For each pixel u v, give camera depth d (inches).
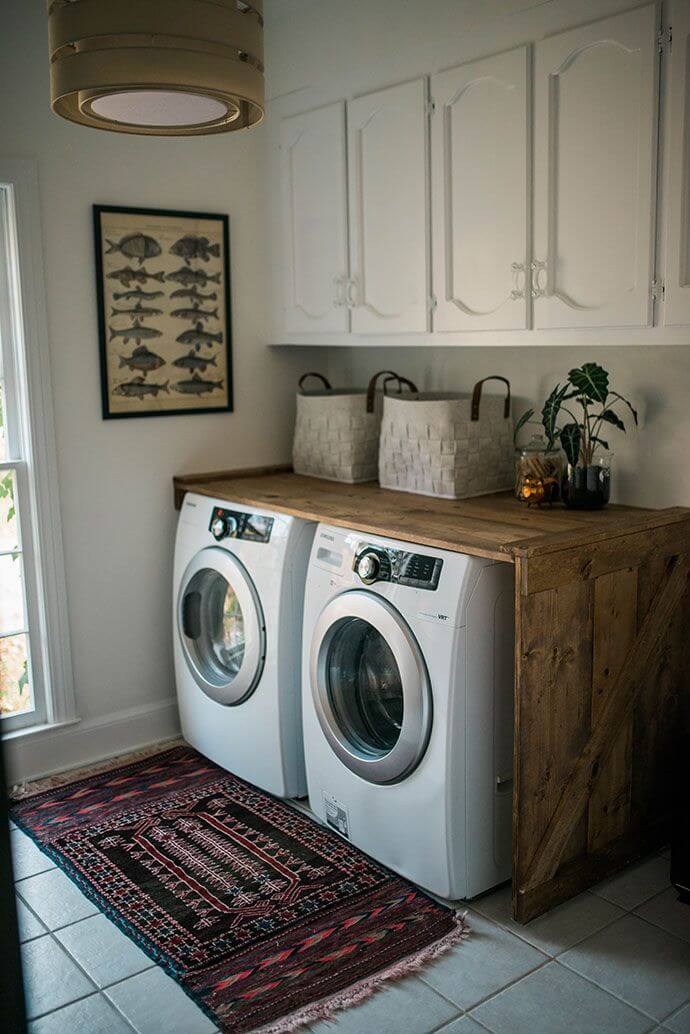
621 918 94.0
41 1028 79.9
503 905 96.4
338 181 124.8
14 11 115.2
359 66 119.1
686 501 105.4
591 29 91.7
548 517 103.7
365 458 133.0
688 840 94.0
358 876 101.7
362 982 85.0
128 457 132.1
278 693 114.9
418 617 93.5
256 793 121.3
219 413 140.5
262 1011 81.7
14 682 128.2
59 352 124.0
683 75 85.1
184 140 131.1
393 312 119.4
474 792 94.1
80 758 131.5
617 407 110.8
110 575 132.5
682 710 107.3
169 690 140.3
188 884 100.9
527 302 101.9
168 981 85.8
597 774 97.7
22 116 117.4
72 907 97.3
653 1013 80.5
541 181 98.6
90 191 124.0
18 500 124.6
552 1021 79.7
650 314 90.7
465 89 105.4
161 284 131.4
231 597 124.3
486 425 119.0
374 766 99.9
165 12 65.2
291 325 138.2
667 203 88.0
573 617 91.8
